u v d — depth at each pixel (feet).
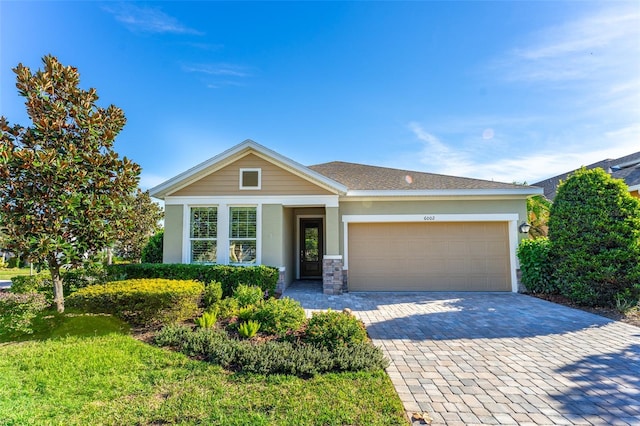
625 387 14.02
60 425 10.73
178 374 14.69
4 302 24.23
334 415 11.39
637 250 27.32
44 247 23.15
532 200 44.57
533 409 12.17
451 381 14.57
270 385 13.66
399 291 38.68
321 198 37.19
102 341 19.01
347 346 17.67
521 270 37.50
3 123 24.53
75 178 24.66
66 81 25.72
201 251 37.32
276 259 36.65
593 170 30.81
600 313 27.27
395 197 38.50
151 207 70.08
